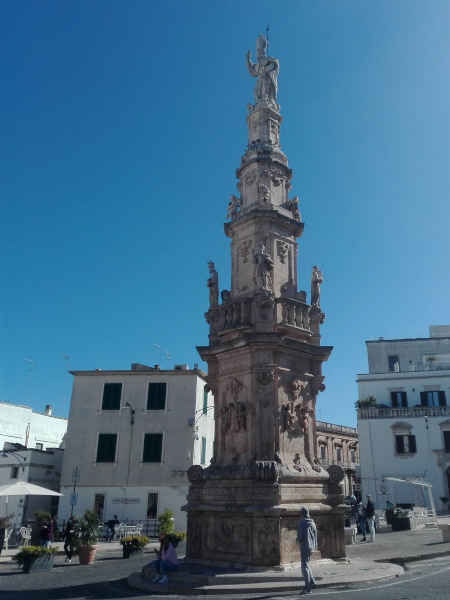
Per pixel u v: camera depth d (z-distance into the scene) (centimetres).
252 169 1898
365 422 4394
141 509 3462
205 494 1536
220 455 1599
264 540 1345
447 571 1364
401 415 4347
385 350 5081
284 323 1634
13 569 1859
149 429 3622
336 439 5928
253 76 2141
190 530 1548
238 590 1173
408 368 4966
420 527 3039
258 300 1616
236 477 1458
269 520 1357
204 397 3884
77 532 2038
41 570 1769
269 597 1098
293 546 1374
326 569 1333
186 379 3716
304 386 1631
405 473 4194
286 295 1738
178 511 3425
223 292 1792
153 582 1318
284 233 1811
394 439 4297
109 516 3472
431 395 4434
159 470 3525
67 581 1500
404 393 4491
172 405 3662
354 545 2086
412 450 4238
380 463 4272
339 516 1511
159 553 1365
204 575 1277
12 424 4734
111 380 3759
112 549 2516
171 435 3597
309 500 1465
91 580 1498
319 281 1783
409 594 1051
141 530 3189
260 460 1455
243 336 1557
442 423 4225
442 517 3409
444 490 4084
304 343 1625
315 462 1574
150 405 3675
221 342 1652
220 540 1449
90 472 3569
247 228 1809
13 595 1262
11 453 3806
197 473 1586
